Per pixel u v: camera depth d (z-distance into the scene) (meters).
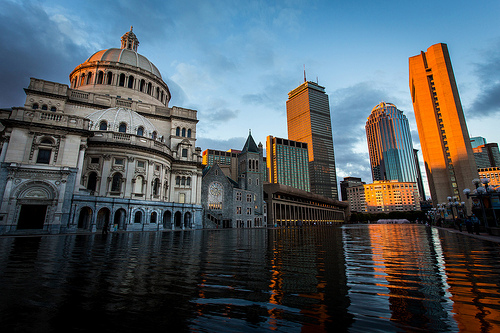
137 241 23.52
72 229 37.97
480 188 28.77
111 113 52.62
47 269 10.12
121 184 46.25
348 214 190.88
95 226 40.16
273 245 19.94
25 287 7.49
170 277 8.80
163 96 75.56
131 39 79.62
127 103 61.56
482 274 8.79
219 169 74.88
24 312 5.53
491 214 31.69
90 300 6.36
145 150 49.19
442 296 6.42
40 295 6.73
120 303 6.13
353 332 4.41
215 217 69.31
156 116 64.69
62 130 39.59
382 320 4.98
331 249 16.88
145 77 68.50
